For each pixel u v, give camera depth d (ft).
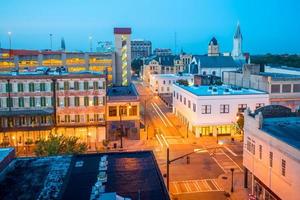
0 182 99.81
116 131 235.61
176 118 302.66
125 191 93.61
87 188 95.45
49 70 263.90
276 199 122.93
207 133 241.76
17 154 203.92
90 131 231.09
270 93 241.76
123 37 462.60
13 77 219.00
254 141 140.15
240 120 215.92
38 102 223.30
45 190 94.22
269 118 150.92
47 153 157.07
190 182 161.48
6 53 441.27
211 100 236.84
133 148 215.92
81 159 120.37
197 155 201.98
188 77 414.00
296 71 298.56
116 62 449.89
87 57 407.64
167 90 437.17
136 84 569.23
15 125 220.64
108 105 232.53
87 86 226.99
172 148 215.92
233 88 264.11
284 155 115.34
